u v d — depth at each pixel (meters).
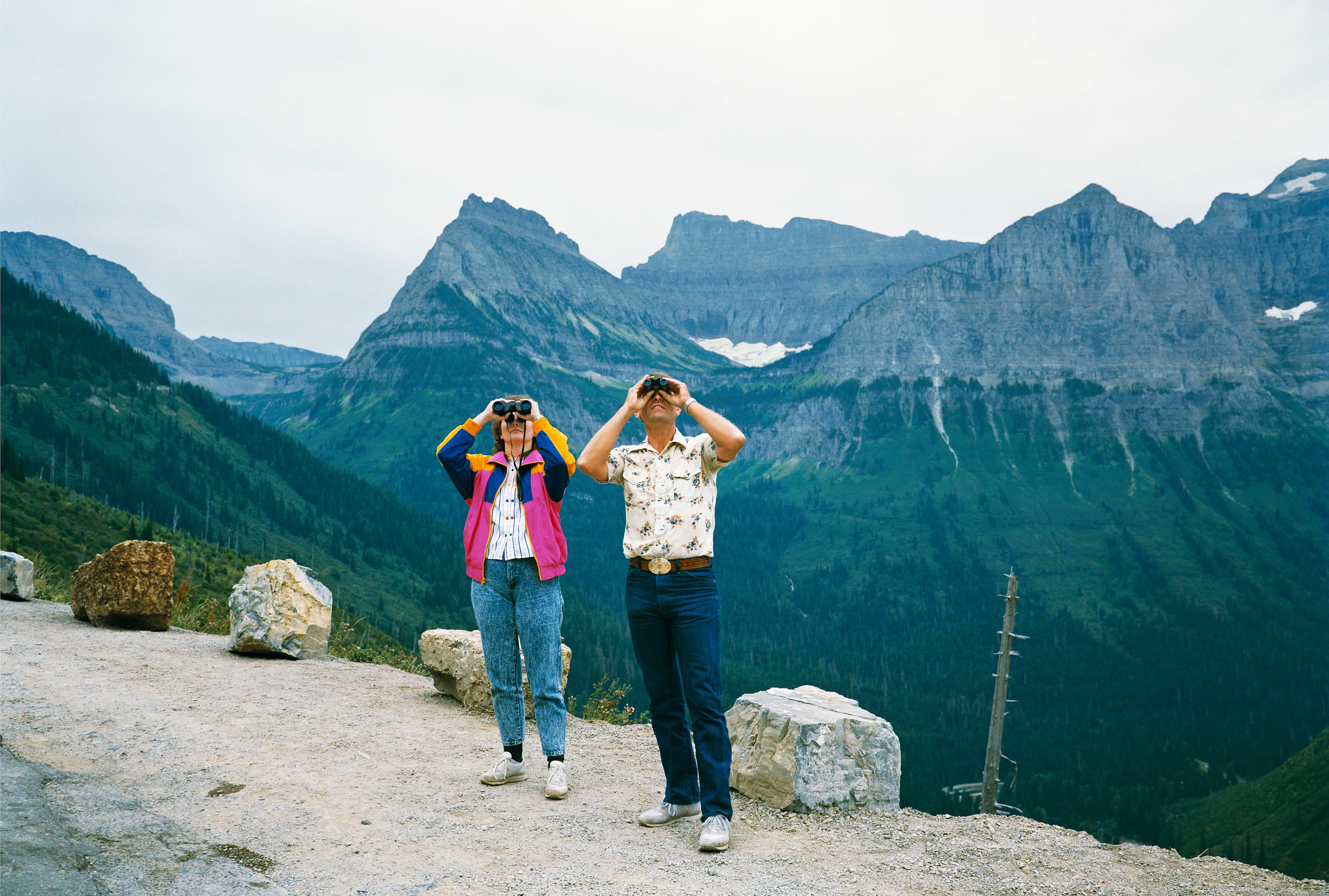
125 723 6.14
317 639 9.78
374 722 6.81
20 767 4.55
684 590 4.61
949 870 4.16
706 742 4.46
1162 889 3.95
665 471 4.70
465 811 4.77
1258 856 110.88
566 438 5.39
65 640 9.28
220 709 6.80
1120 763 196.75
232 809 4.55
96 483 189.88
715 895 3.67
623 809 5.02
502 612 5.30
